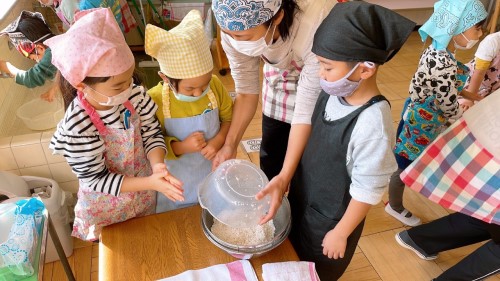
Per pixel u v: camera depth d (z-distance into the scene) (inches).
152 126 43.5
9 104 82.0
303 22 41.9
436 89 63.1
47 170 75.1
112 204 44.0
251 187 38.9
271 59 48.7
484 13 62.7
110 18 32.9
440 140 51.3
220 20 38.9
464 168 49.5
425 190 54.1
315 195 41.6
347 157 36.7
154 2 148.1
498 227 52.5
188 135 46.9
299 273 36.0
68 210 77.0
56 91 74.6
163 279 35.8
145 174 45.4
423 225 72.6
